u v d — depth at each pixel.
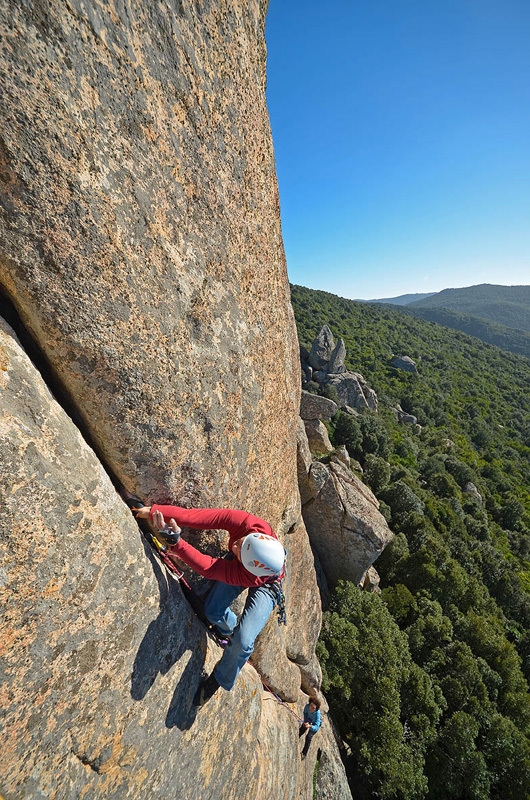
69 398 2.26
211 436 2.93
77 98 1.74
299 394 5.68
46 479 1.88
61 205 1.80
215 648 3.46
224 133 2.70
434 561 19.89
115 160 1.95
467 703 13.88
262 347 3.62
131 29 1.89
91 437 2.40
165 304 2.36
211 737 3.20
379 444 39.69
